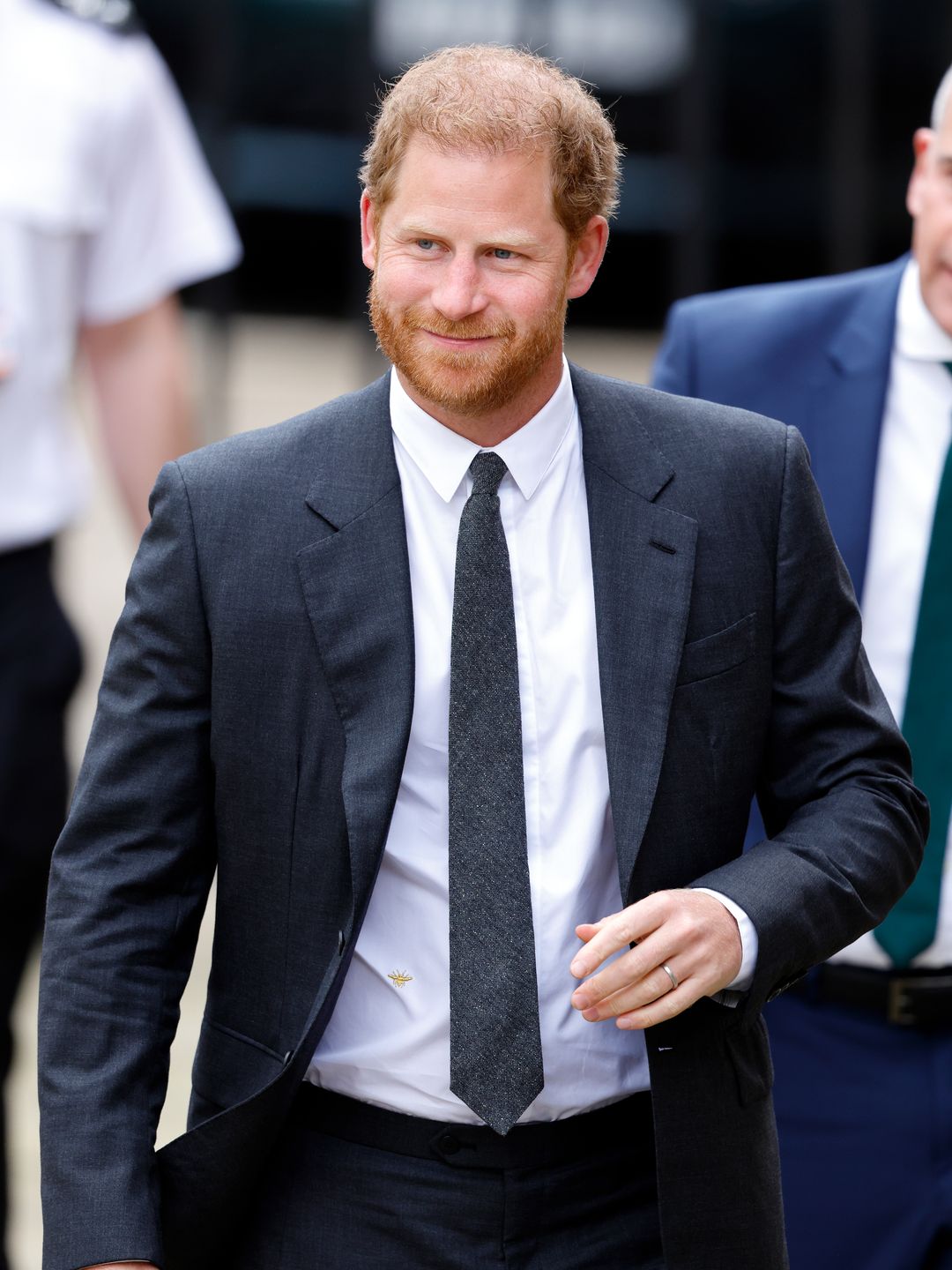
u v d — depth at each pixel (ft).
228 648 23.89
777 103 107.86
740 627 24.32
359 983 24.29
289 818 23.94
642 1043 24.68
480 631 23.66
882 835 24.50
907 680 32.14
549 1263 24.14
